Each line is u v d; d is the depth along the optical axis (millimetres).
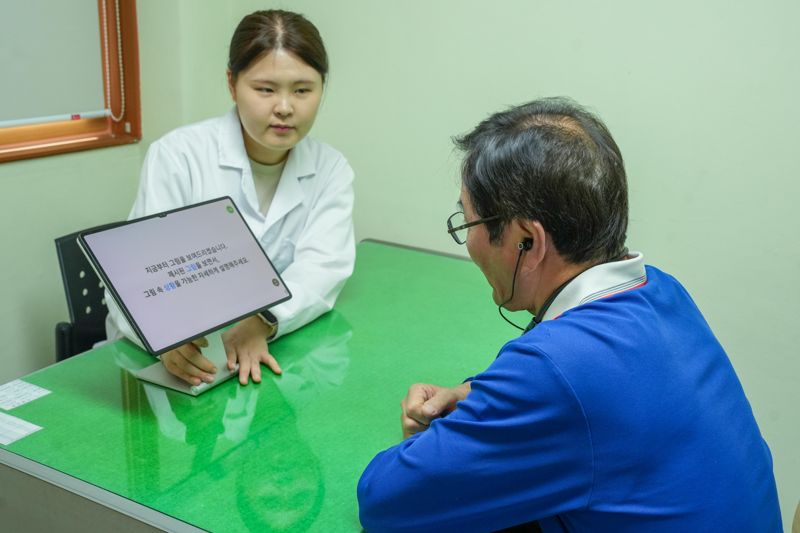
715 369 905
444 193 2299
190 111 2473
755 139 1895
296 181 1697
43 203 2176
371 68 2297
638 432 765
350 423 1159
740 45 1849
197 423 1143
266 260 1347
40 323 2234
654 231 2078
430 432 832
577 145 829
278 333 1438
